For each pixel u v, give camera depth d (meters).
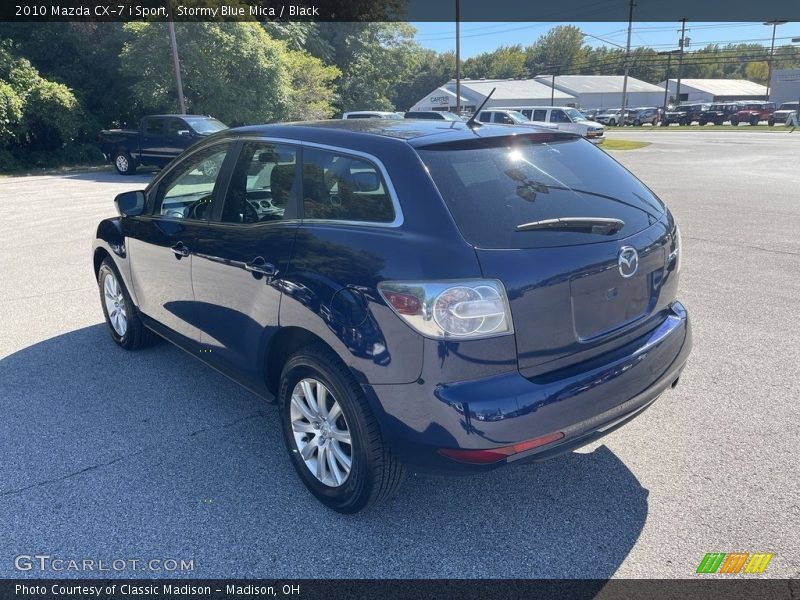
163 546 2.81
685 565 2.63
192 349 4.04
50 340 5.32
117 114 29.17
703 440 3.59
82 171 23.69
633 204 3.11
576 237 2.69
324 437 3.00
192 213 3.95
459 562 2.70
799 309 5.79
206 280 3.64
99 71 28.77
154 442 3.68
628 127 58.09
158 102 24.83
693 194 13.31
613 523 2.92
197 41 24.91
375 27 41.41
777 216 10.53
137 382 4.48
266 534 2.88
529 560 2.70
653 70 119.38
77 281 7.16
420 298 2.44
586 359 2.76
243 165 3.53
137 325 4.88
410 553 2.76
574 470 3.36
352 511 2.94
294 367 3.01
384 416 2.62
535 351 2.57
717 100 90.69
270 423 3.91
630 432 3.71
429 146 2.81
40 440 3.70
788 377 4.38
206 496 3.16
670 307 3.32
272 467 3.42
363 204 2.82
